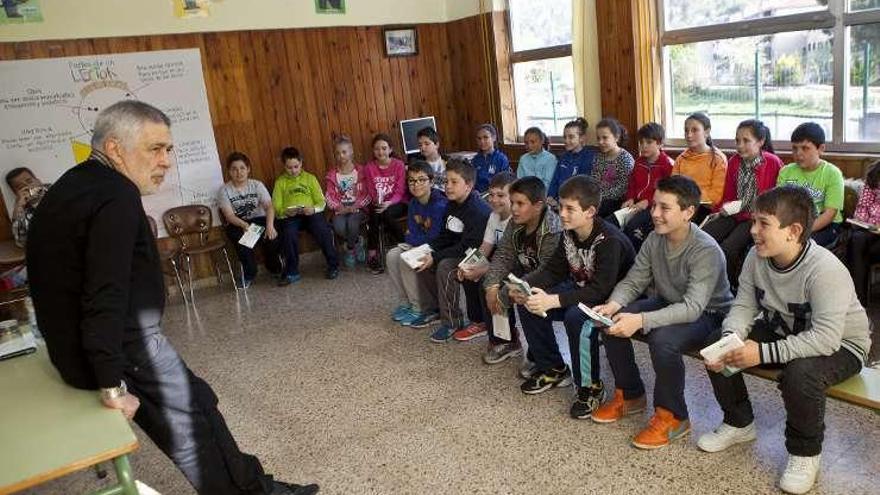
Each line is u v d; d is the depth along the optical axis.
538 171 4.85
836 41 3.60
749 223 3.42
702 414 2.44
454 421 2.60
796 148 3.19
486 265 3.10
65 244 1.52
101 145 1.60
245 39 5.24
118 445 1.39
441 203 3.64
